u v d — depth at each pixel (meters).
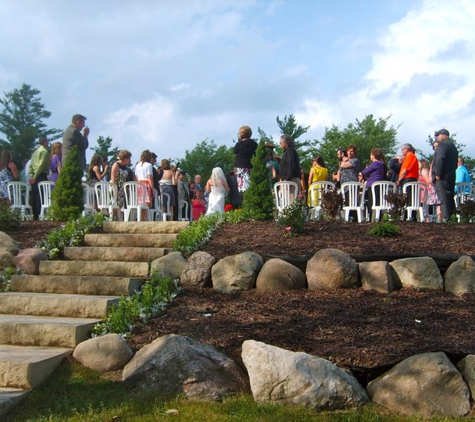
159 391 4.52
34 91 56.59
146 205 10.99
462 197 11.95
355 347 4.76
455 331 5.02
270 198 9.10
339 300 5.94
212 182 11.30
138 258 7.57
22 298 6.20
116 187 11.02
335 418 4.00
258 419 3.95
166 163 13.25
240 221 8.80
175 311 5.91
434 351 4.60
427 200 11.11
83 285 6.64
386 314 5.50
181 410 4.16
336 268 6.32
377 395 4.37
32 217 10.16
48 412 4.18
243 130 11.50
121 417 4.05
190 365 4.57
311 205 10.97
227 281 6.48
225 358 4.74
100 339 5.05
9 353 4.94
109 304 5.97
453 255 6.56
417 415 4.14
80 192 9.73
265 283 6.39
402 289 6.26
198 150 46.91
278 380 4.31
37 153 11.46
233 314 5.69
